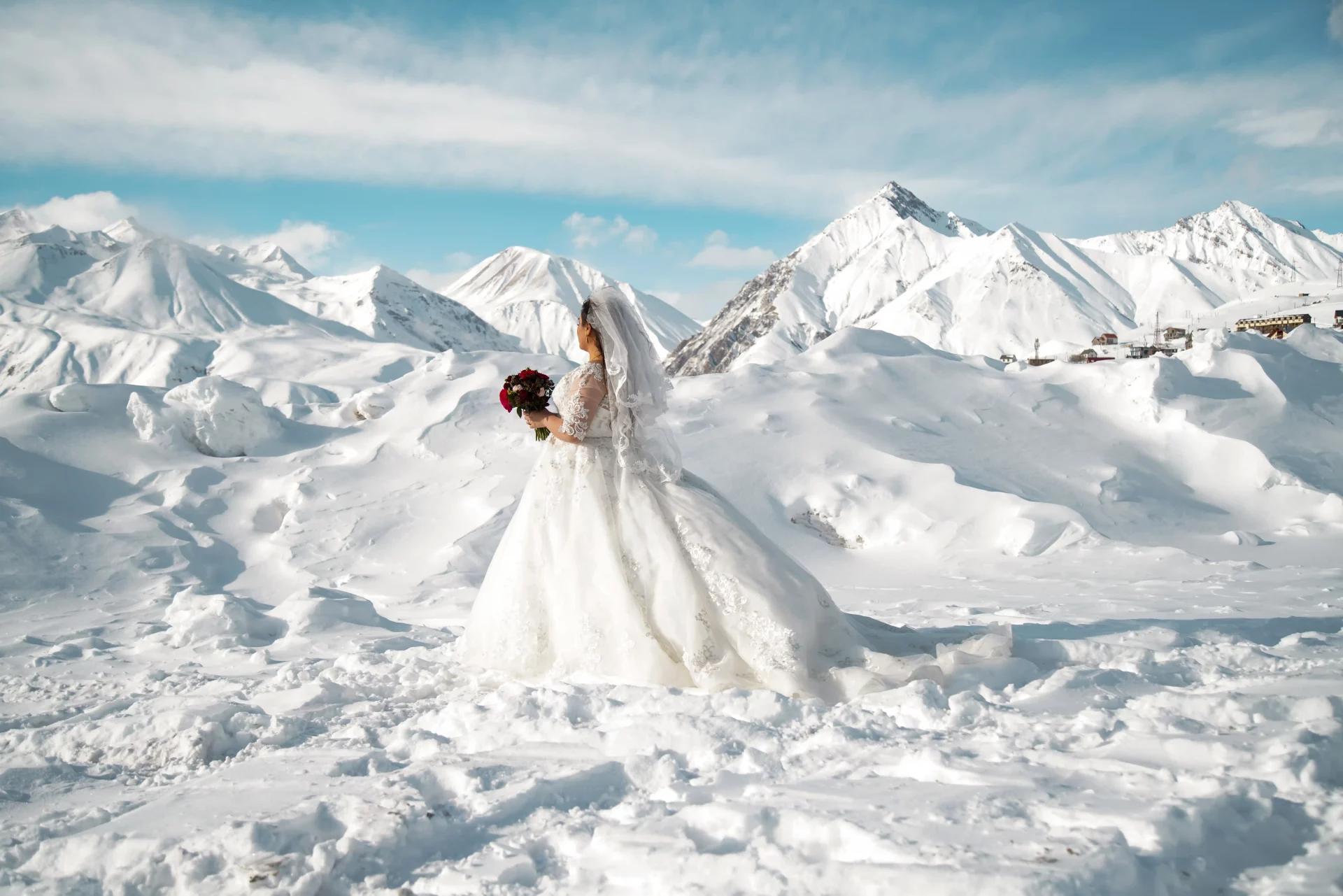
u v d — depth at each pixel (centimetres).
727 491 1650
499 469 1648
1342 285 15625
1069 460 1741
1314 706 294
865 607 902
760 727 322
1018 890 175
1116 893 180
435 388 1981
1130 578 1094
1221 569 1127
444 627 823
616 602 436
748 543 434
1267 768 240
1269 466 1672
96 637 798
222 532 1548
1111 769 249
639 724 324
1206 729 285
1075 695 350
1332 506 1554
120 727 388
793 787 253
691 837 225
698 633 423
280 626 739
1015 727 314
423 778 284
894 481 1650
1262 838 208
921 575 1330
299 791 278
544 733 335
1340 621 538
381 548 1453
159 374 17250
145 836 249
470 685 446
